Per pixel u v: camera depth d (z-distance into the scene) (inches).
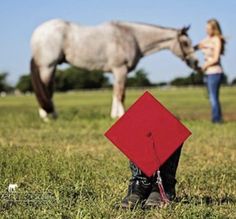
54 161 243.1
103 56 551.5
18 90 4042.8
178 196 202.1
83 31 548.4
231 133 432.5
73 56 547.2
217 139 393.4
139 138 176.1
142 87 3585.1
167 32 569.6
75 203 182.9
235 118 661.3
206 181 230.4
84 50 545.3
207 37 529.7
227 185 226.8
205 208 177.0
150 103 177.5
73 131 439.8
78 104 1226.0
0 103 1425.9
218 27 524.1
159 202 179.3
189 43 571.8
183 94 1865.2
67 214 169.0
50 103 544.7
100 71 565.0
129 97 1596.9
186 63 580.1
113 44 552.1
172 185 186.4
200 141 383.9
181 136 177.5
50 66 541.3
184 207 178.1
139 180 181.6
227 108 916.0
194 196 204.2
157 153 176.1
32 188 207.2
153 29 566.9
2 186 206.7
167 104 1064.2
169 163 183.5
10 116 585.9
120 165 257.3
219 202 195.2
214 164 280.1
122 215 170.6
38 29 542.3
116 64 554.3
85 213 168.1
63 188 199.5
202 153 329.1
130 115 176.6
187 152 327.0
